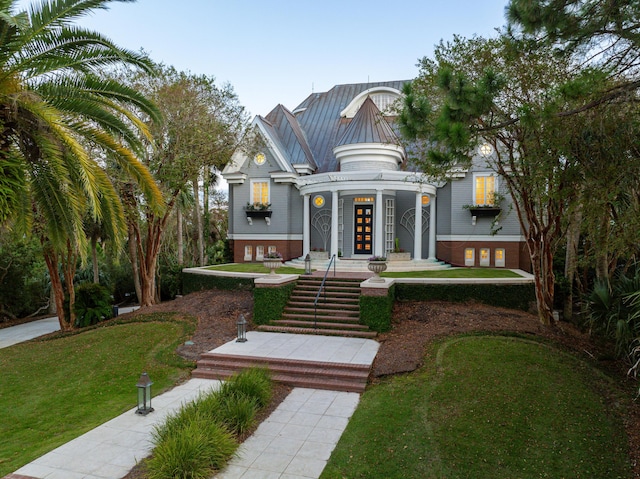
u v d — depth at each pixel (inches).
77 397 409.7
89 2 332.2
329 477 263.9
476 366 413.4
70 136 314.2
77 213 344.5
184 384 430.0
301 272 796.6
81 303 745.0
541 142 398.6
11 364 526.3
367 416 344.2
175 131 698.2
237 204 1085.1
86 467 280.1
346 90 1275.8
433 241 946.7
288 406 372.2
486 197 933.8
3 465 289.6
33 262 1087.0
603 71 326.6
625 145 316.5
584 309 547.8
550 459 277.4
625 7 296.0
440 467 270.7
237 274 756.0
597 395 368.5
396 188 853.8
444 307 617.3
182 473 252.7
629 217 336.5
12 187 313.6
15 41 316.8
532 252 565.6
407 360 446.0
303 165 1042.7
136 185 658.2
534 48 350.6
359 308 577.6
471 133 336.5
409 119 349.4
